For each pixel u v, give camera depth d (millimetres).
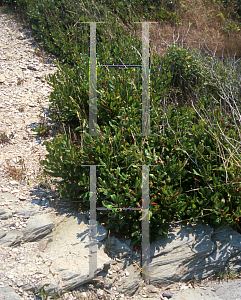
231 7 9594
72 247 3049
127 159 3430
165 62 5660
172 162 3557
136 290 2994
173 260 3186
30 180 3834
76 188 3650
